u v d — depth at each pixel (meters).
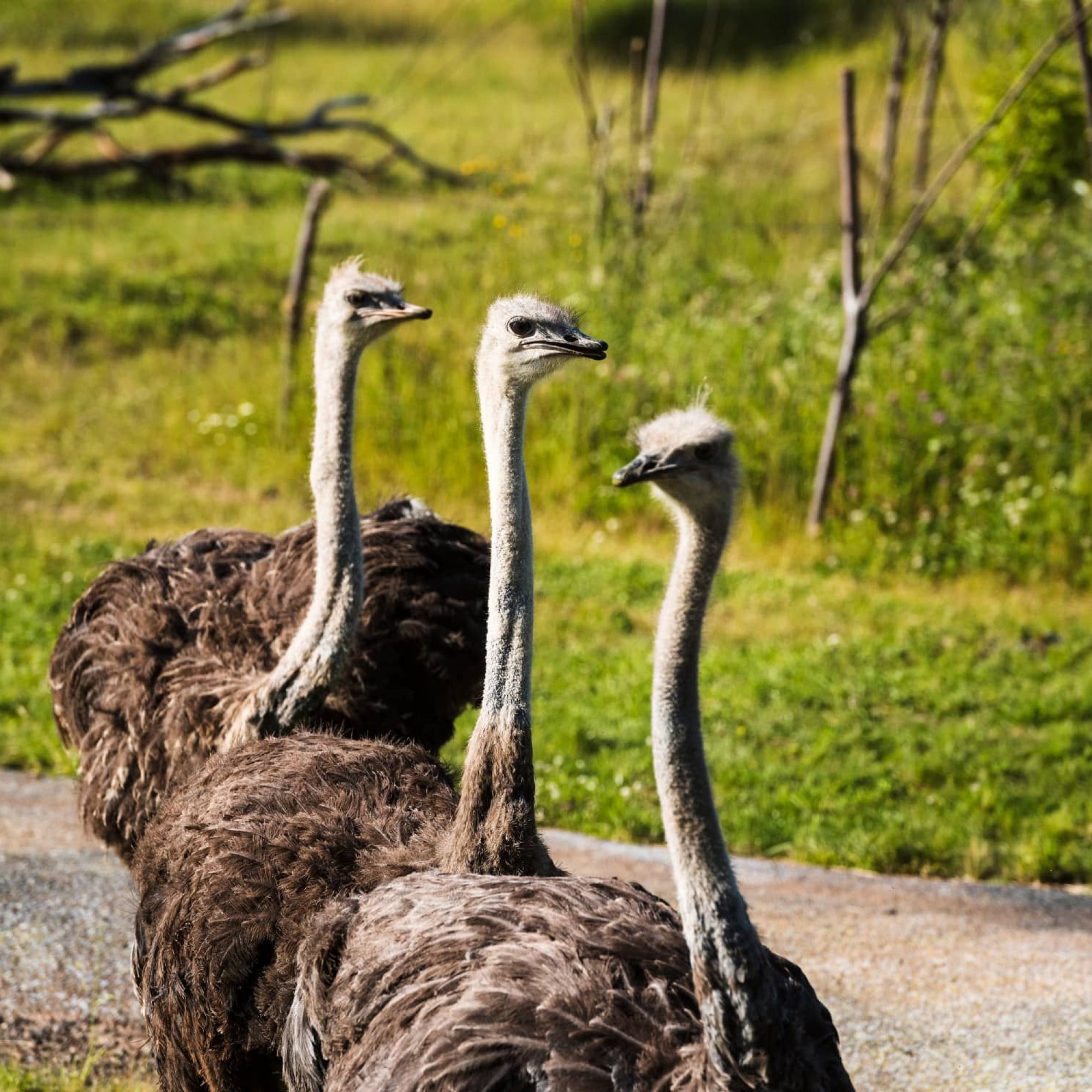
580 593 34.84
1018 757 27.14
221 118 69.56
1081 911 21.98
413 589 18.12
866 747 27.67
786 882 22.69
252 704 16.31
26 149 73.69
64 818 23.81
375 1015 10.98
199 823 13.61
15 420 46.47
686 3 102.00
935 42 55.41
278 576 18.48
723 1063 9.88
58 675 18.39
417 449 41.59
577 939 10.84
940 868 23.50
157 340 52.84
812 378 41.25
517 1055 10.19
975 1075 17.39
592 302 44.19
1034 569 35.75
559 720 28.28
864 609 33.97
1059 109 47.28
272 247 62.75
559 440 40.97
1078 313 41.88
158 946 13.26
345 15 108.56
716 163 69.56
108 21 104.25
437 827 13.54
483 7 109.25
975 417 39.00
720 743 27.75
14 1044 17.52
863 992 19.23
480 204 68.25
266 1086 12.93
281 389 45.94
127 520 38.69
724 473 10.12
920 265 46.88
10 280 57.44
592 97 91.19
